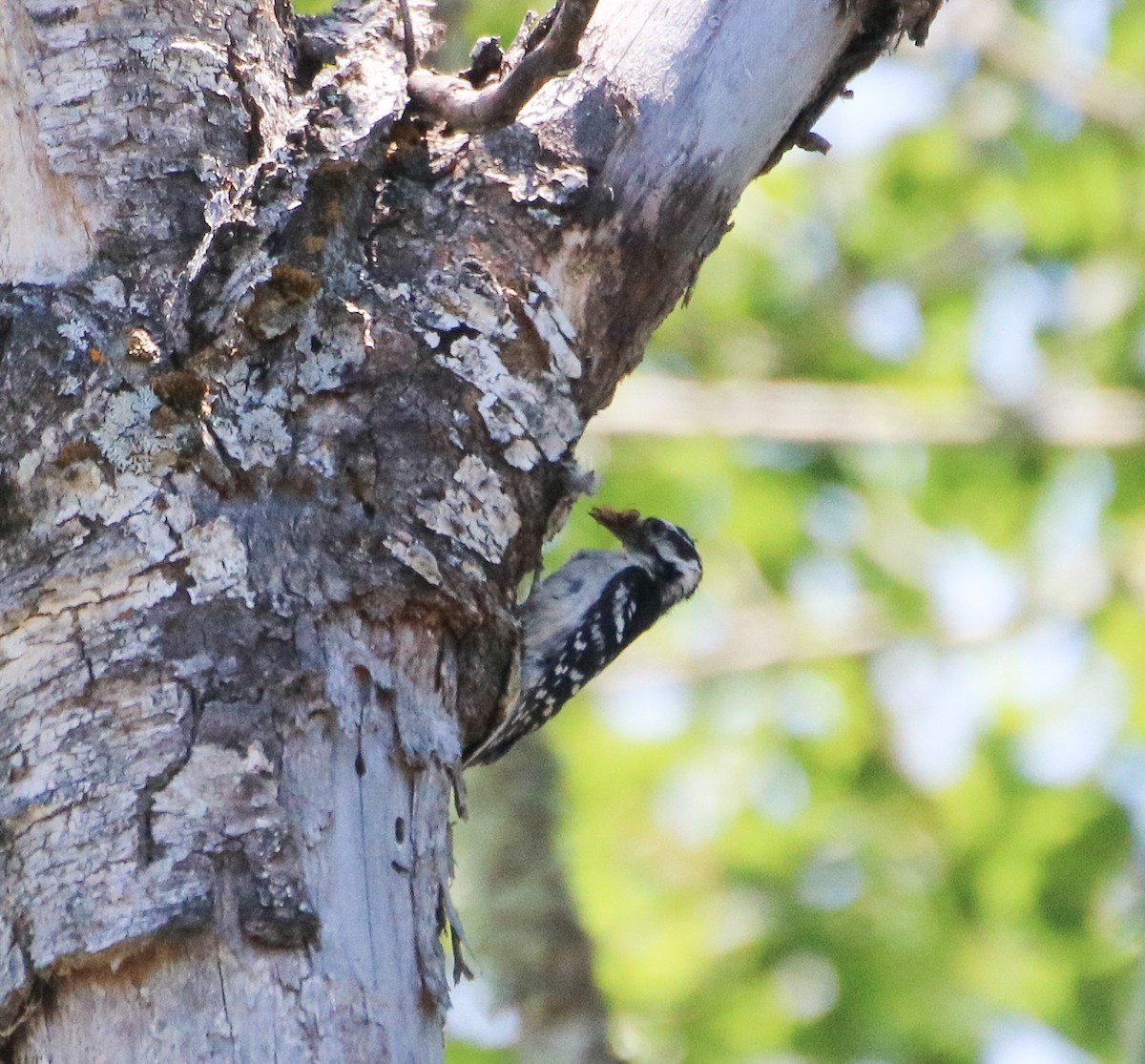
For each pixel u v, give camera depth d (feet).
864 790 58.39
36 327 22.07
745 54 26.30
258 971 19.08
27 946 19.35
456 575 22.66
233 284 21.99
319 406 22.35
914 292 64.13
